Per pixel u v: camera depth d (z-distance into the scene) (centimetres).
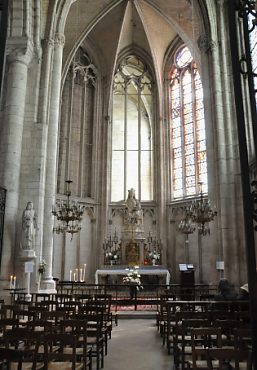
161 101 3294
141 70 3500
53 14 2108
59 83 2127
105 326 1078
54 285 1914
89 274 2944
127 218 2925
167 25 3188
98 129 3244
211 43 2162
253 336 370
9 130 1752
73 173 3050
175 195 3098
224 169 2012
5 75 1844
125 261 2833
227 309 1089
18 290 1495
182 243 2922
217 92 2106
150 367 869
